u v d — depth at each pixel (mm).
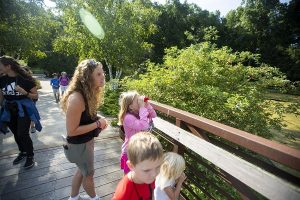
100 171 3641
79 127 2129
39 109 8969
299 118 12320
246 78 6891
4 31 17703
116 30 15305
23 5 17750
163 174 2047
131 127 2365
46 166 3680
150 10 17016
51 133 5516
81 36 15812
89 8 15219
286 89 6930
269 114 6094
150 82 5762
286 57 38562
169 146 4273
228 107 5156
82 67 2115
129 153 1341
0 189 3021
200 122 2104
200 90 5367
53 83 11602
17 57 21406
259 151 1438
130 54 15680
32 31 19516
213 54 6633
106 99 9703
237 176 1626
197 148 2135
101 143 4902
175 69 6086
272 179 1345
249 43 42750
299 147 7469
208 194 2561
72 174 3453
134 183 1396
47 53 38969
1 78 3305
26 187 3082
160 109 3006
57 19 21750
